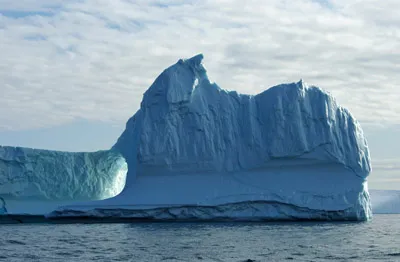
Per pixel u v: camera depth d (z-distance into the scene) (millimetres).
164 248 42844
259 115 72188
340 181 68750
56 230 58062
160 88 71188
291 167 70125
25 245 45062
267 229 56781
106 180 80625
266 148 70375
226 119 71812
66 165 75562
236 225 61875
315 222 66438
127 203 66562
